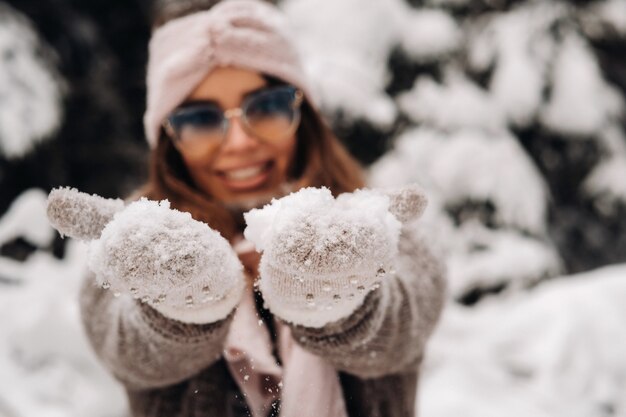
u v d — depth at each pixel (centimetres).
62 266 246
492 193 437
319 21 417
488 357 263
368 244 48
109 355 76
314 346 65
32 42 438
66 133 489
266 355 72
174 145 99
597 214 581
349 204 52
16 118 399
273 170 96
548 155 530
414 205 55
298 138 106
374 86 396
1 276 233
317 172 105
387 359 72
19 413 190
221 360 82
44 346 209
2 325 212
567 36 521
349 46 413
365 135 403
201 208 93
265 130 93
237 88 93
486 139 452
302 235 48
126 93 546
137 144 534
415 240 81
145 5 543
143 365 71
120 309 70
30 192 258
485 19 504
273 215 51
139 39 557
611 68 615
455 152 440
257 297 70
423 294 76
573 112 504
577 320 247
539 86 488
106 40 549
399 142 439
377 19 428
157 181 100
